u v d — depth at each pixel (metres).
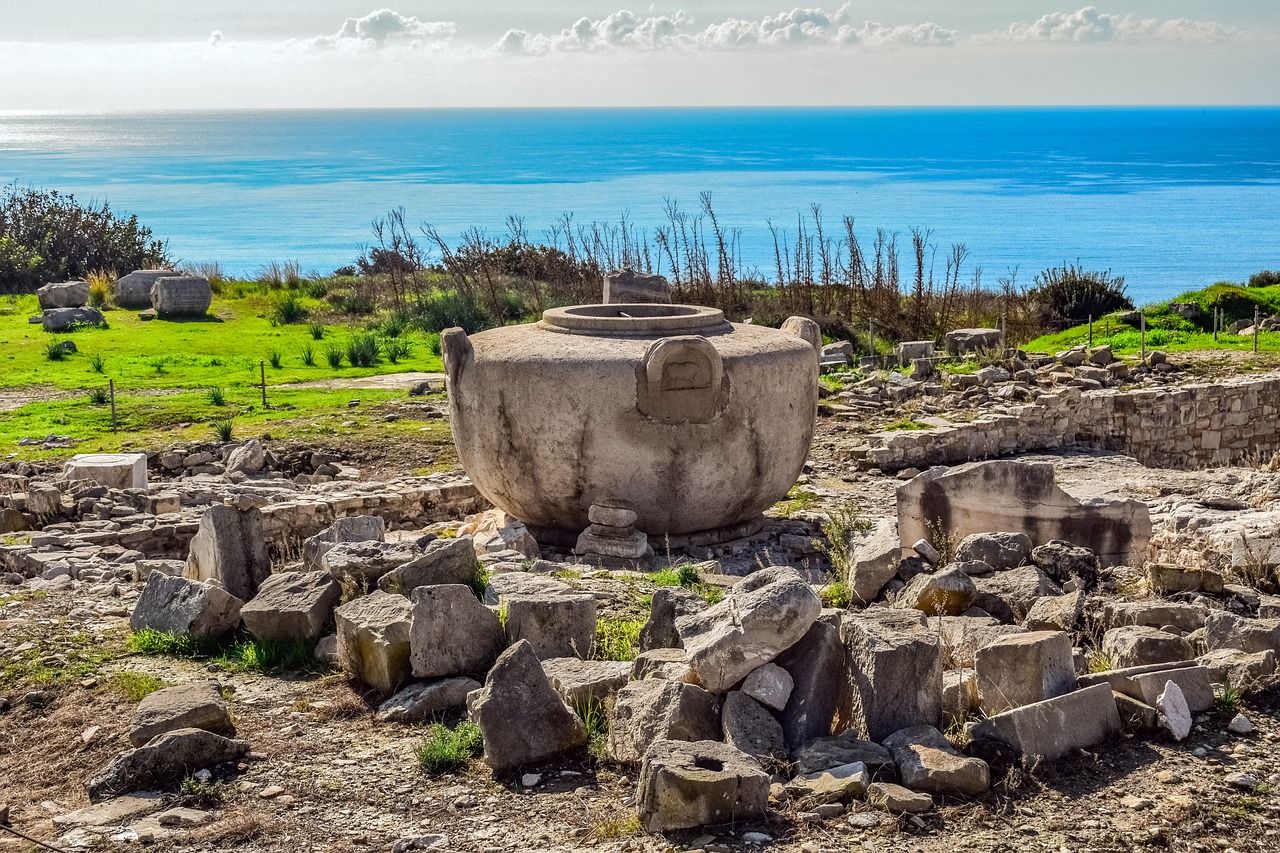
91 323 27.09
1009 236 70.12
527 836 5.11
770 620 5.77
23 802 5.72
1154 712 5.77
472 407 10.92
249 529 8.35
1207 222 79.38
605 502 10.59
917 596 7.74
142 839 5.19
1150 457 17.58
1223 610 7.40
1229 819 5.01
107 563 10.03
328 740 6.20
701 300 27.69
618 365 10.28
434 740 5.91
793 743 5.70
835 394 18.58
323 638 7.39
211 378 20.70
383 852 5.05
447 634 6.69
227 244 64.44
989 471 10.02
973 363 20.55
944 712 5.98
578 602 7.01
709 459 10.52
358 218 77.06
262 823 5.30
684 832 5.00
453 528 12.12
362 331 26.72
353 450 15.16
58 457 14.60
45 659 7.42
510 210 82.12
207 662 7.39
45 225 39.09
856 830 4.96
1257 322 23.70
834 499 13.34
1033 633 6.14
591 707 6.21
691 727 5.63
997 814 5.07
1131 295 47.62
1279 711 6.01
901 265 56.19
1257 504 11.93
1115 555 9.95
